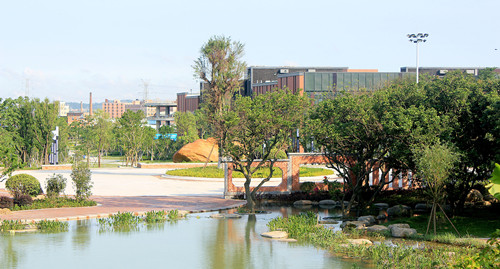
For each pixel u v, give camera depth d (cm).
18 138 7581
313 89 8912
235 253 2031
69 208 3066
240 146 3206
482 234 2275
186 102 15075
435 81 2836
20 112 7725
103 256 1970
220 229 2544
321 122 3023
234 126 3111
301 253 2033
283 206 3431
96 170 6744
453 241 2123
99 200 3466
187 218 2867
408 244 2156
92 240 2261
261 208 3312
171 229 2531
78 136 11175
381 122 2692
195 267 1817
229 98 5166
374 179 3903
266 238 2331
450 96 2659
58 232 2428
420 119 2523
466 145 2625
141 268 1800
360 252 2000
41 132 7700
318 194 3731
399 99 2858
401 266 1759
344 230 2481
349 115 2939
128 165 8181
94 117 11244
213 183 4784
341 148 3039
